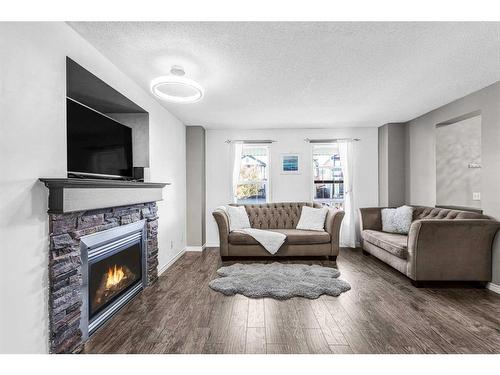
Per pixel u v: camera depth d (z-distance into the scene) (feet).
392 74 9.05
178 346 6.36
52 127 5.65
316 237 13.67
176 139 14.34
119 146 9.16
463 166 13.04
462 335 6.80
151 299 9.07
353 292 9.63
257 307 8.41
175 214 14.07
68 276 5.88
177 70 8.19
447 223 9.99
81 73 7.05
